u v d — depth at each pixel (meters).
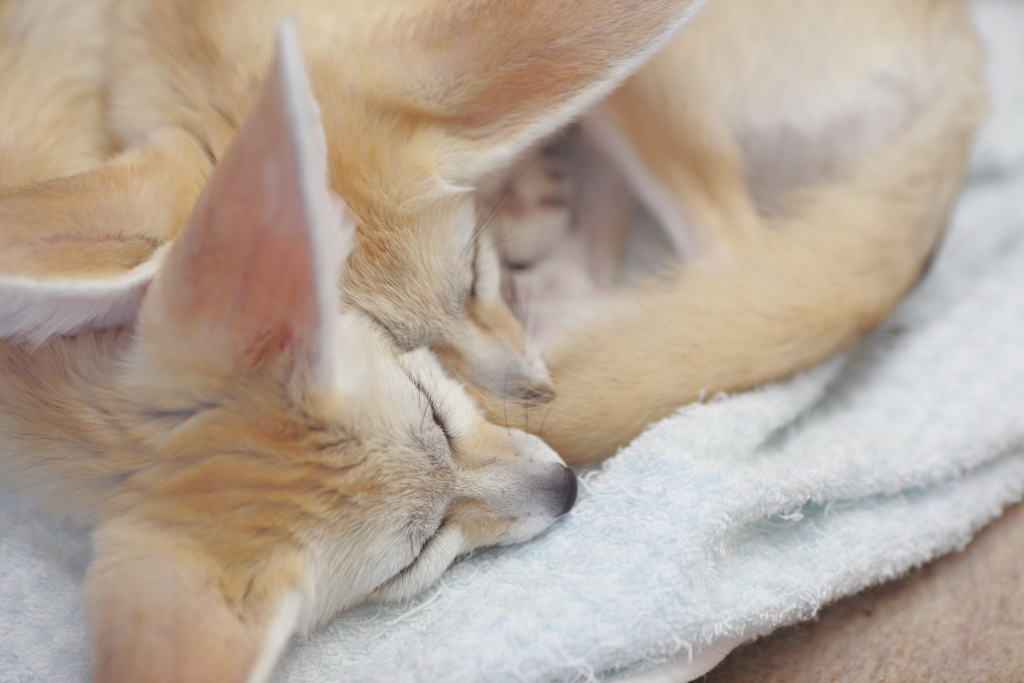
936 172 0.67
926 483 0.63
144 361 0.57
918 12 0.67
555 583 0.60
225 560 0.57
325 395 0.56
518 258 0.67
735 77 0.66
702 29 0.66
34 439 0.60
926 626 0.63
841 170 0.67
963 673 0.62
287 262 0.54
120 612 0.56
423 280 0.61
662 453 0.62
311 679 0.59
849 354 0.68
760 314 0.65
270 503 0.57
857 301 0.66
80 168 0.61
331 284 0.54
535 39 0.60
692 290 0.65
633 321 0.65
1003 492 0.64
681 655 0.60
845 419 0.65
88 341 0.59
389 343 0.60
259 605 0.56
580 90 0.60
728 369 0.65
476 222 0.62
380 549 0.59
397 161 0.60
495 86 0.60
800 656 0.62
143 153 0.60
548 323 0.66
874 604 0.63
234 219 0.54
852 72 0.67
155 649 0.55
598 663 0.59
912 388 0.66
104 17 0.63
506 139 0.60
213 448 0.57
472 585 0.61
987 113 0.70
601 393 0.64
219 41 0.61
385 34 0.60
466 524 0.60
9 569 0.61
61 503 0.60
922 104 0.67
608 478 0.62
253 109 0.53
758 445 0.64
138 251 0.57
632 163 0.67
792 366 0.65
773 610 0.60
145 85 0.62
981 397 0.65
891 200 0.66
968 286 0.70
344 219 0.58
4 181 0.61
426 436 0.59
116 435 0.59
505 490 0.60
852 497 0.63
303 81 0.52
